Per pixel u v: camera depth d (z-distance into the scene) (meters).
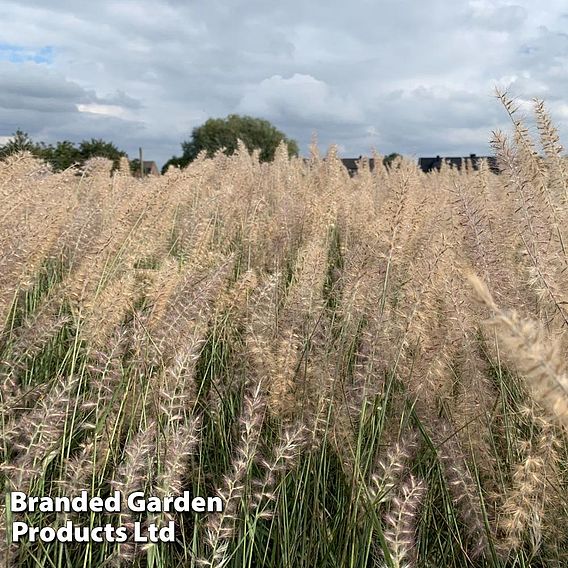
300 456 2.66
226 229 5.47
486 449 2.62
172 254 5.13
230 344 3.62
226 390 3.24
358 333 3.30
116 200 5.13
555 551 2.37
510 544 2.30
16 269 3.47
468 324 2.75
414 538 2.50
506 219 3.47
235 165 8.18
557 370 1.04
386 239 3.20
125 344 3.00
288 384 2.85
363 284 3.23
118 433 2.72
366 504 2.26
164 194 4.58
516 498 2.27
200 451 2.79
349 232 5.18
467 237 3.08
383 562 2.25
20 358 3.14
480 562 2.50
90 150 15.68
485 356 3.02
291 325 3.17
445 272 2.93
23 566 2.44
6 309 3.43
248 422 2.39
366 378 2.62
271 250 4.92
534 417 2.41
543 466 2.29
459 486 2.48
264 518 2.66
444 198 4.76
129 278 3.37
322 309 3.23
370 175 9.04
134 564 2.33
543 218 3.01
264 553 2.52
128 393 2.81
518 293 2.93
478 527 2.40
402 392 2.88
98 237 4.35
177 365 2.51
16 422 2.77
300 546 2.55
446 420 2.79
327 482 2.83
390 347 2.81
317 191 7.04
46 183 5.27
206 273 3.69
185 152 35.62
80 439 3.02
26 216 4.15
